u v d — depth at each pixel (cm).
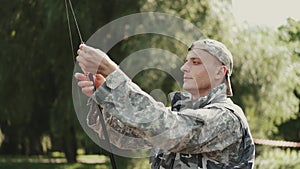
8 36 1731
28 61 1720
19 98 1767
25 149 2588
